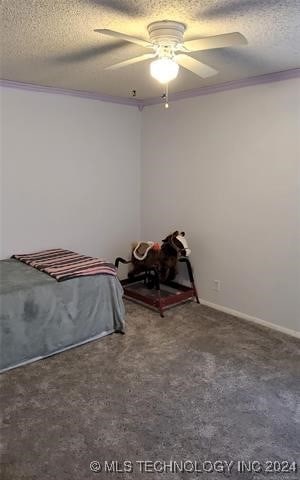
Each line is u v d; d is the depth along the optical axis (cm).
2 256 360
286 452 191
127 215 454
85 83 342
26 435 203
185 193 402
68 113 383
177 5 172
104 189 426
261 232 337
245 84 326
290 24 194
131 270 432
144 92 382
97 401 233
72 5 172
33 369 271
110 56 255
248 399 234
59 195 390
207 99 363
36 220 377
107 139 419
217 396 238
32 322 277
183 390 244
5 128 345
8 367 269
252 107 326
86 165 406
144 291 419
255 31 204
